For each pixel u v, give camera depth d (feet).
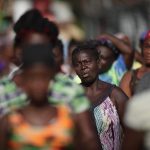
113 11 106.32
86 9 113.29
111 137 40.16
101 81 41.42
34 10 33.78
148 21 98.48
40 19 33.32
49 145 27.89
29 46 28.81
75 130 28.81
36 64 28.35
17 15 89.97
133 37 98.89
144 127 27.78
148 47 44.96
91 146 29.40
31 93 28.48
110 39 51.83
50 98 29.25
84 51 41.14
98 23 110.11
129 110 28.09
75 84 29.63
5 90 29.63
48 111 28.48
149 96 28.02
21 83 29.99
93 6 112.47
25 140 27.84
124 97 40.60
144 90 30.58
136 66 53.06
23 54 28.81
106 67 48.55
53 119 28.30
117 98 40.52
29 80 28.45
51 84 29.48
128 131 28.19
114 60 49.52
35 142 27.78
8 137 28.12
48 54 28.58
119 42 52.06
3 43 71.87
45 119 28.30
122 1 103.86
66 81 29.60
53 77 29.19
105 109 40.29
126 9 102.83
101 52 47.96
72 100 29.27
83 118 29.25
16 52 34.99
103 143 40.09
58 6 107.76
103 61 48.16
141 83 30.89
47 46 28.78
